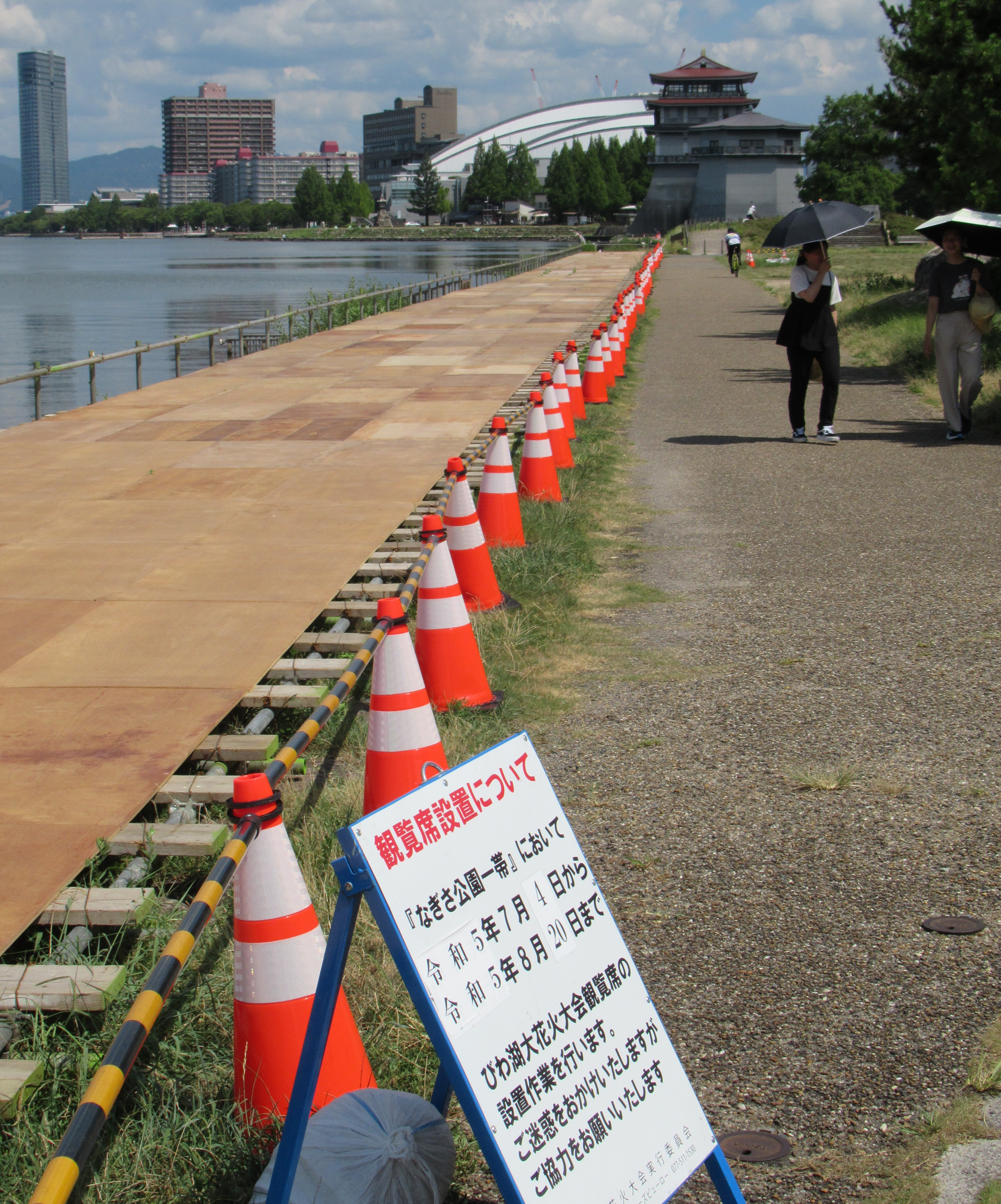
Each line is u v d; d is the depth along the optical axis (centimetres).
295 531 926
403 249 16012
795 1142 302
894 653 666
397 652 466
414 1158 262
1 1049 339
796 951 384
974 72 2073
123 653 663
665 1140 261
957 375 1292
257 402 1628
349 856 234
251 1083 298
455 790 254
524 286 4225
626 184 18750
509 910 254
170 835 465
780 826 471
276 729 604
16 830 466
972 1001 354
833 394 1310
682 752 547
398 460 1205
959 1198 276
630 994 271
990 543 888
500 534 898
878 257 5578
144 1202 284
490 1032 240
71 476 1153
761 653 677
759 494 1091
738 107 12250
